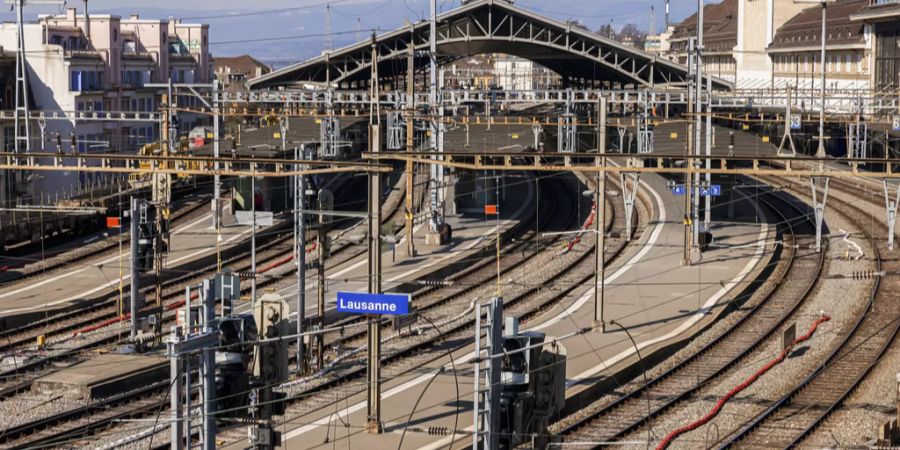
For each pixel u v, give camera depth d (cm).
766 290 9088
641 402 6138
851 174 5797
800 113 17175
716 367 6875
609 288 9069
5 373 6606
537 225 12425
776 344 7481
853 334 7619
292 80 16262
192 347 3816
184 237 11344
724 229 11856
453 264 10112
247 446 5172
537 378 4241
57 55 16338
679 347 7319
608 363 6669
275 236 11644
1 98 15925
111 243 11362
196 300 8706
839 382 6481
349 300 4669
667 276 9462
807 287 9150
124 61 18562
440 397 6069
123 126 18200
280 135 13712
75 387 6166
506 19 15738
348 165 5353
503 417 4175
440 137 10950
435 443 5228
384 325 8025
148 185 13988
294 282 9425
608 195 14475
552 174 16738
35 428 5603
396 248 10775
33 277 9719
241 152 12050
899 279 9319
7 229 10856
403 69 17525
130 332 7662
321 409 5916
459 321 8062
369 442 5275
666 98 13675
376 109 5547
